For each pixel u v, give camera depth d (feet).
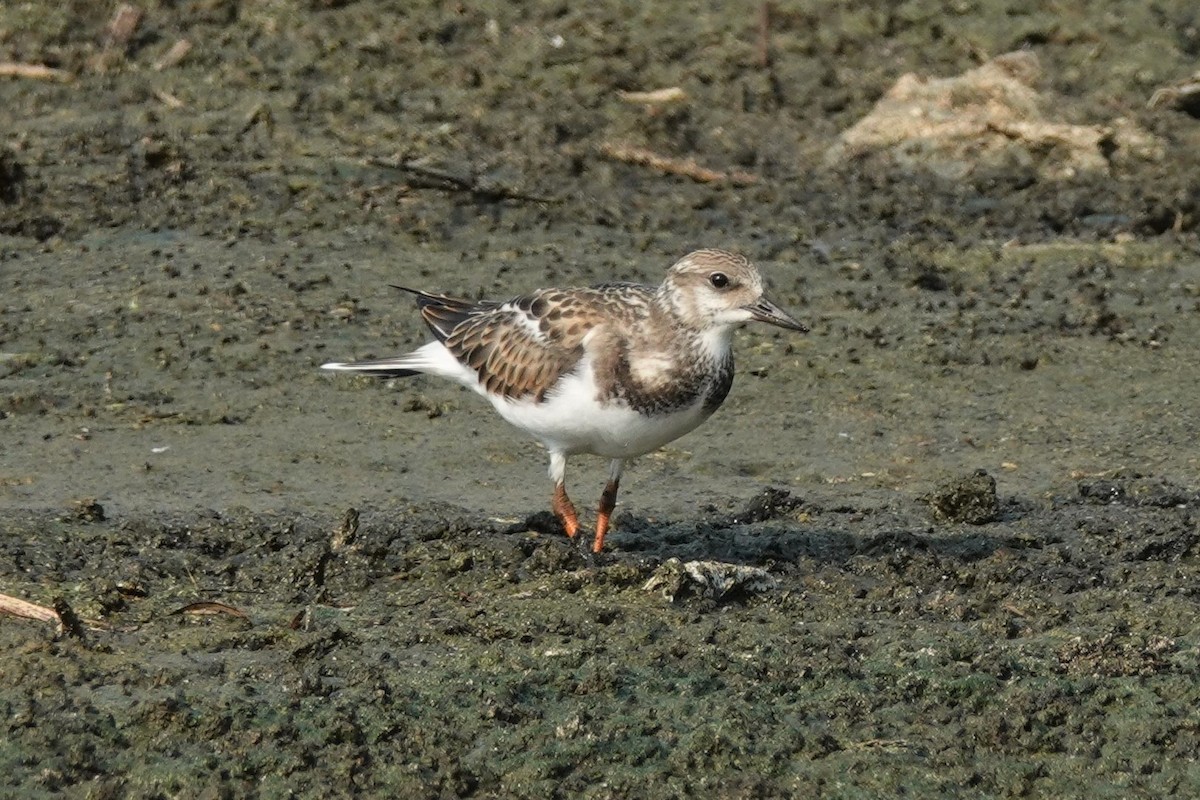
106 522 41.65
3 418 48.29
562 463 40.42
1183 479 46.39
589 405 38.29
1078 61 73.61
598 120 69.97
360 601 37.27
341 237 60.95
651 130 69.36
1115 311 58.29
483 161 66.44
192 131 66.74
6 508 42.37
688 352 38.14
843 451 48.55
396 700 32.94
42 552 39.19
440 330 42.29
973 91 70.18
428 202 63.46
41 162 64.08
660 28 74.90
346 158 65.57
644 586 37.76
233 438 47.80
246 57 71.77
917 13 75.31
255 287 57.00
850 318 57.21
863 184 67.41
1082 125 70.13
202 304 55.62
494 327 40.27
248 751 31.35
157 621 35.86
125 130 66.64
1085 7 75.25
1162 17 75.31
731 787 30.99
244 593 37.63
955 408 51.42
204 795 30.17
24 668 33.24
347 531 39.88
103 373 51.24
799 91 72.54
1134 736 32.78
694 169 67.05
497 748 31.83
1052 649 35.73
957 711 33.45
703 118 70.85
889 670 34.60
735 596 37.76
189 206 62.28
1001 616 37.01
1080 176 68.13
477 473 46.37
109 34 72.28
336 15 74.64
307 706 32.71
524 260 59.93
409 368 42.45
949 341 55.62
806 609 37.45
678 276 38.22
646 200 65.26
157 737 31.58
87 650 34.27
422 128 68.33
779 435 49.52
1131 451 48.44
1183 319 57.88
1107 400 52.11
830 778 31.40
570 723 32.32
